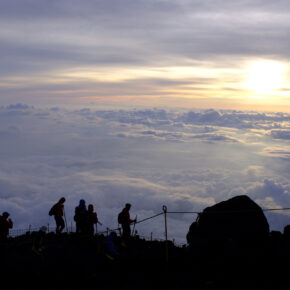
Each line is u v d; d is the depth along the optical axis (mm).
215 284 12578
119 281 13141
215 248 16641
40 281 13078
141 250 17766
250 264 14211
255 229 17609
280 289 11953
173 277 13469
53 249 17453
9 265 14875
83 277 13578
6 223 17875
